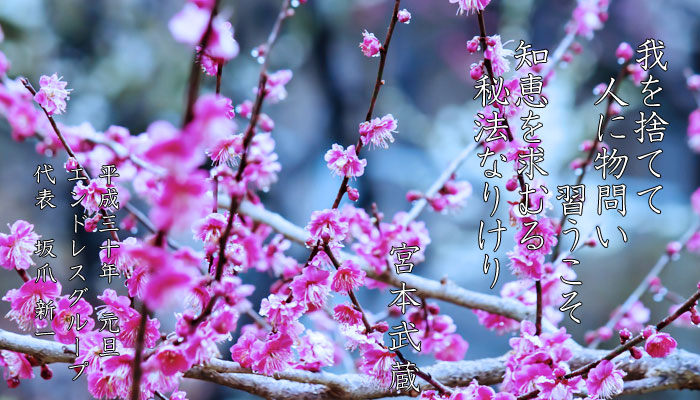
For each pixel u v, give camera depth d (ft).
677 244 8.48
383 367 7.30
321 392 7.47
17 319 7.31
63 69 20.57
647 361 7.62
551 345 7.35
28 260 7.33
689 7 29.09
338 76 28.07
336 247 7.29
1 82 7.47
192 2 6.73
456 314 24.04
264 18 25.30
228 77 23.48
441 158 30.83
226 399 19.11
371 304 21.71
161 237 6.82
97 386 7.18
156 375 7.14
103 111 20.95
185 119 6.70
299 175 26.30
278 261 7.91
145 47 21.77
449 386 7.59
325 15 27.25
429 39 34.86
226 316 7.06
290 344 7.27
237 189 7.07
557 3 30.83
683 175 28.37
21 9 19.93
